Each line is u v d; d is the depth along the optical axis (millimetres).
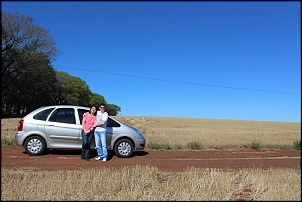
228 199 6164
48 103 59750
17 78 46781
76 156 10867
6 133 19062
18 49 43219
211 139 20938
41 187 6266
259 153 13992
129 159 10773
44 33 44656
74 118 10953
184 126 45312
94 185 6469
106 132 10961
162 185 6898
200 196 6148
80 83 74812
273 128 45719
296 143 16781
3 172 7371
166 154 12398
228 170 8977
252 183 7141
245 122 66375
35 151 10609
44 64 46969
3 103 56594
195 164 10180
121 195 6051
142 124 47594
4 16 40969
